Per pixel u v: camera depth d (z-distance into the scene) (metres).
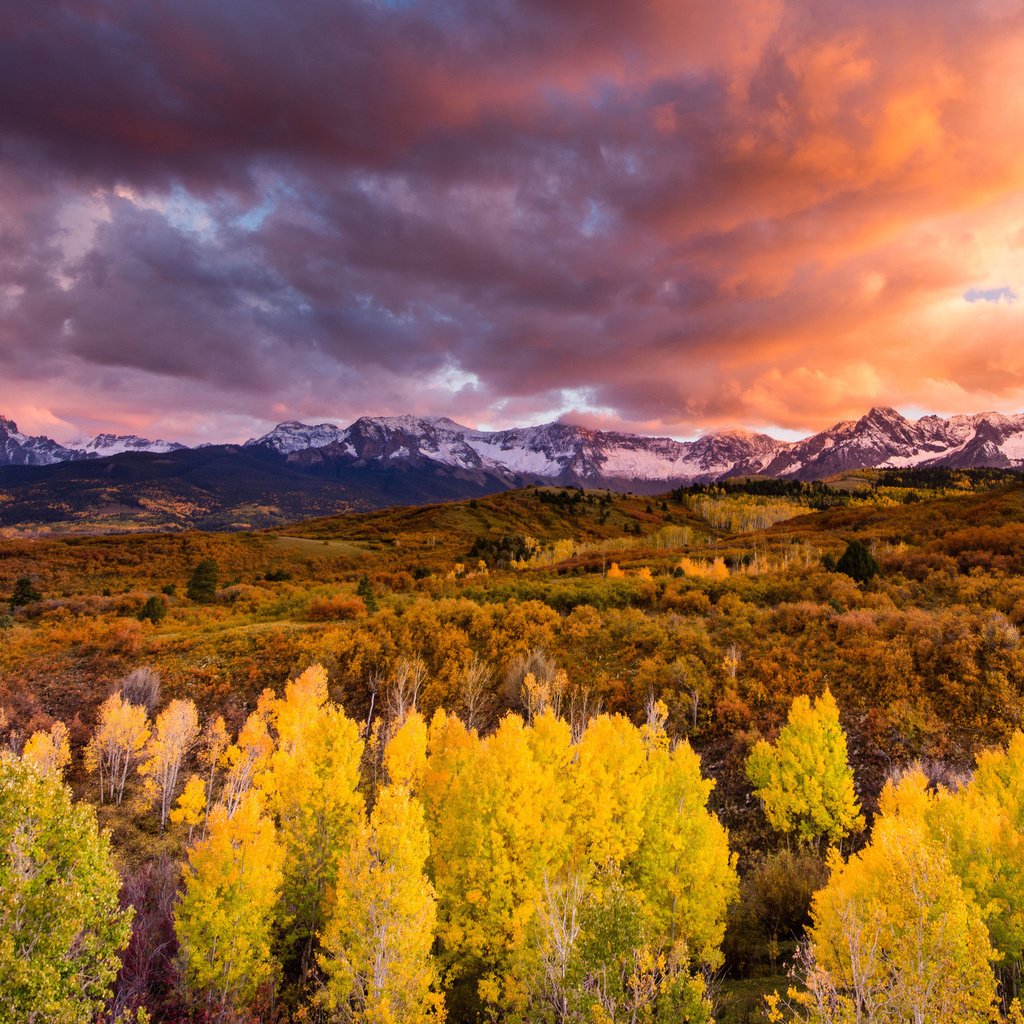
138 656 47.19
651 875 19.78
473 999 18.12
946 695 32.34
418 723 26.52
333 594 72.62
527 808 18.05
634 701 38.34
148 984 18.23
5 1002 10.21
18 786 11.48
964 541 62.50
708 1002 11.32
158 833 30.31
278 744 32.78
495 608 53.72
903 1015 10.49
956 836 16.36
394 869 15.16
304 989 19.58
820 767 24.92
